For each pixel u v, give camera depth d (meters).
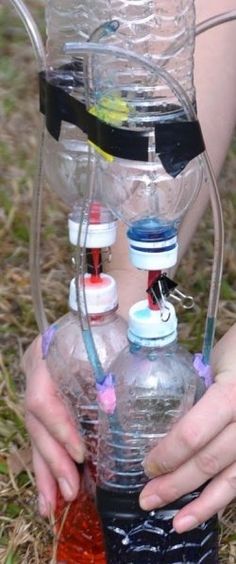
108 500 0.68
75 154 0.67
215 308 0.69
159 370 0.66
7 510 0.88
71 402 0.71
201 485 0.68
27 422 0.76
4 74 1.74
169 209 0.62
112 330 0.70
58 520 0.77
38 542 0.83
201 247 1.27
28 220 1.34
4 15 1.92
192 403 0.68
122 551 0.68
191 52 0.63
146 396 0.66
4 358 1.09
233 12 0.70
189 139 0.60
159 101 0.60
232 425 0.67
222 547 0.83
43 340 0.74
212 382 0.70
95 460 0.72
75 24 0.67
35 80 1.72
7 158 1.48
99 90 0.61
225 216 1.34
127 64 0.60
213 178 0.64
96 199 0.65
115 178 0.62
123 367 0.67
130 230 0.63
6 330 1.13
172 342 0.65
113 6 0.61
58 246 1.28
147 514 0.68
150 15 0.61
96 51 0.58
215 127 0.87
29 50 1.81
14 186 1.40
